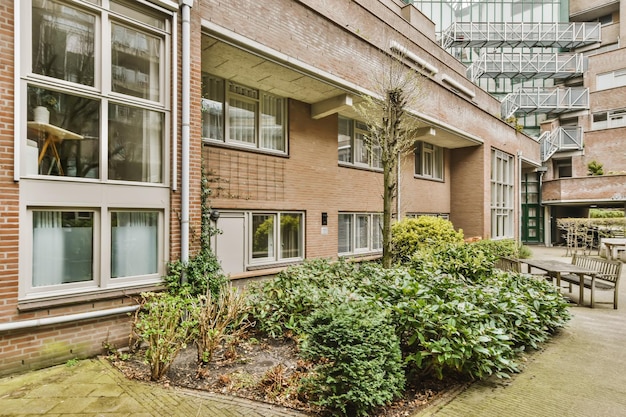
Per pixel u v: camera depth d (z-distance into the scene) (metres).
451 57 18.14
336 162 10.50
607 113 24.73
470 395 3.71
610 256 15.82
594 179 21.58
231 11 6.45
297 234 9.62
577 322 6.53
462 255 7.44
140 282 5.27
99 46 5.03
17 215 4.29
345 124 11.20
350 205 10.93
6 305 4.18
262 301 5.44
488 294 4.89
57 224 4.67
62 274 4.70
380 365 3.35
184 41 5.66
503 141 16.98
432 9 27.73
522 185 26.11
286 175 9.16
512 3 29.09
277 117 9.27
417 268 6.81
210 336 4.39
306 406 3.47
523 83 28.88
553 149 24.56
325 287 5.82
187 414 3.37
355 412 3.28
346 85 8.66
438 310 4.05
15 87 4.29
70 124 4.83
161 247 5.56
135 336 4.97
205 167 7.57
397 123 7.30
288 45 7.39
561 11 28.27
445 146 15.46
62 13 4.79
